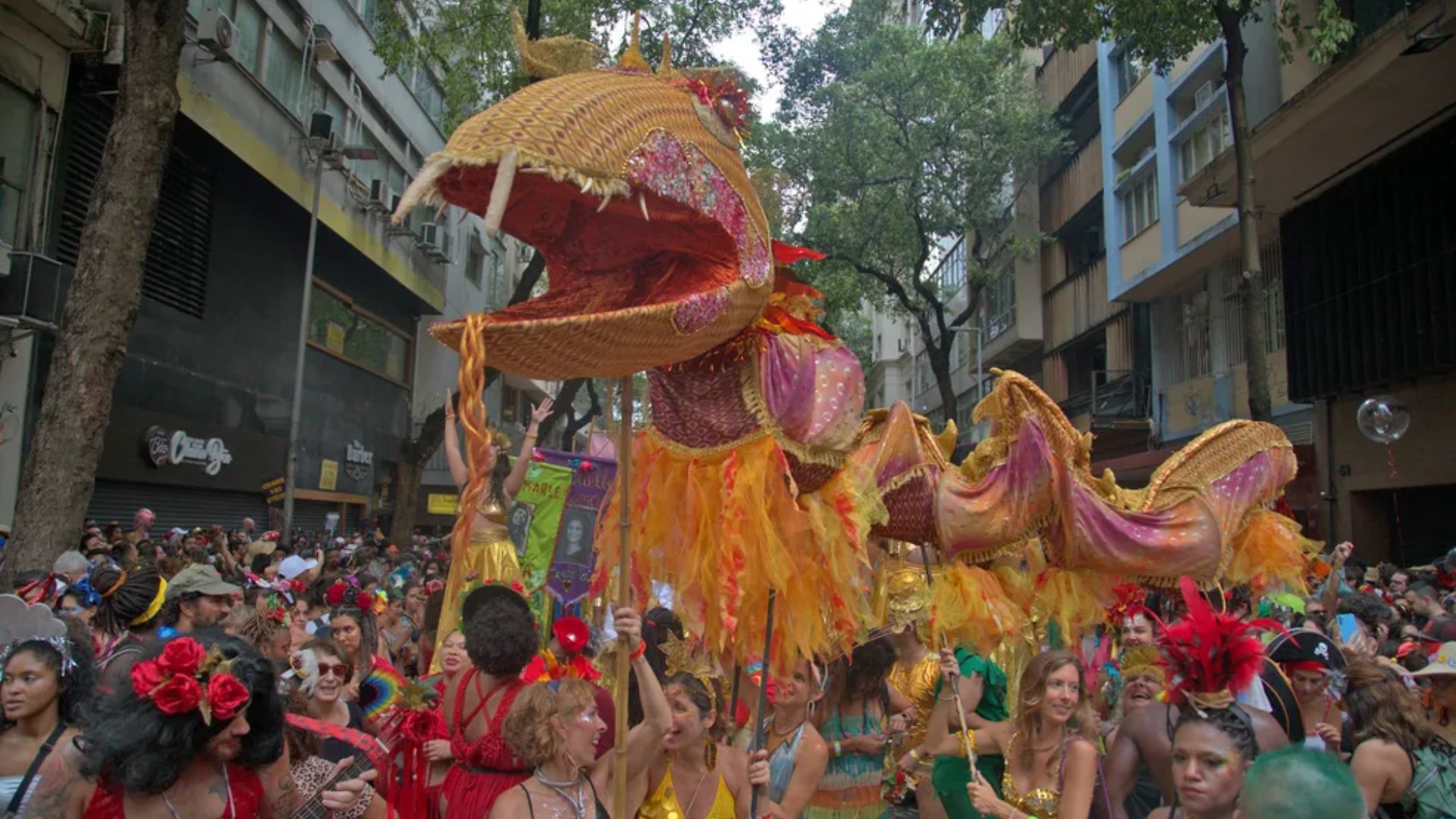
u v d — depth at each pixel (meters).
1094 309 23.28
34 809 2.64
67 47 12.59
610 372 2.87
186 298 15.95
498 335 2.54
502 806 3.18
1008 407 5.98
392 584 9.34
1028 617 6.16
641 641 3.42
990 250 29.61
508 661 3.71
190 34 14.55
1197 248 16.95
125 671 2.79
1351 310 13.46
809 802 4.40
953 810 4.40
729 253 3.18
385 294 25.55
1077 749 3.71
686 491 3.52
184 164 15.57
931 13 13.20
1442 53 10.43
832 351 3.74
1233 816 2.63
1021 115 22.70
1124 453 20.95
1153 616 5.76
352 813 3.08
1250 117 15.27
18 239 11.98
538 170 2.42
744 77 3.29
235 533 13.67
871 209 23.70
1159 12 11.00
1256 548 6.70
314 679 4.16
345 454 22.86
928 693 5.18
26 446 11.98
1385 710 3.95
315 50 18.86
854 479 3.80
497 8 15.16
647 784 3.59
